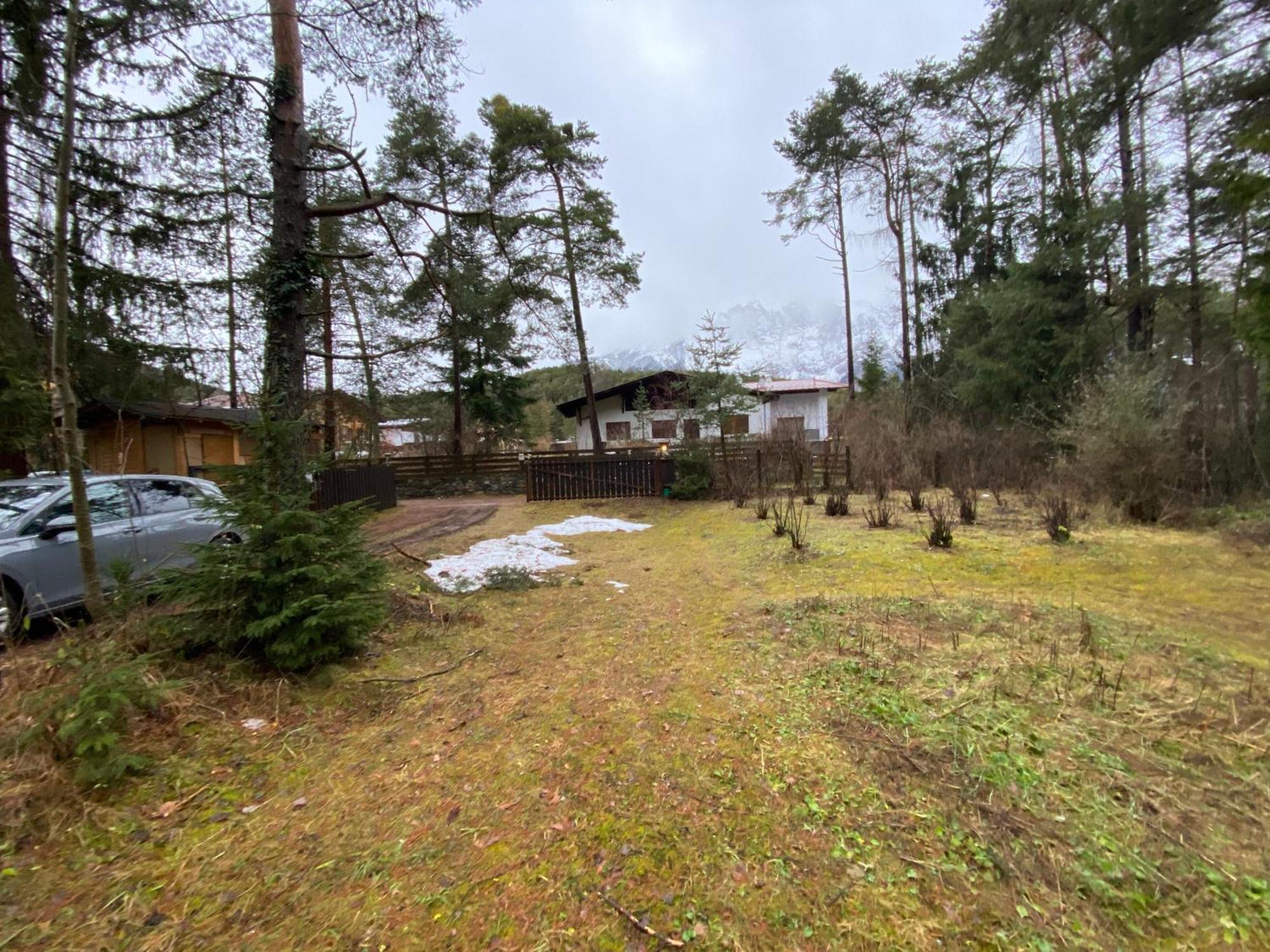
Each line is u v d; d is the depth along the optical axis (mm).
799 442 13773
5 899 1888
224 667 3578
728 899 1835
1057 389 13766
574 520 11734
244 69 6863
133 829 2256
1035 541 6816
